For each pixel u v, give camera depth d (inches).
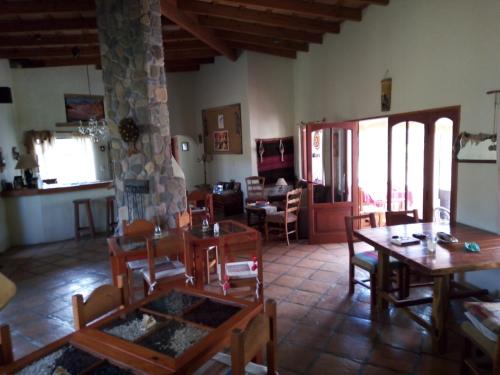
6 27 191.9
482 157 130.3
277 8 177.9
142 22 160.7
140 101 166.4
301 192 223.0
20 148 263.0
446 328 104.0
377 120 202.2
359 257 139.6
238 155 295.6
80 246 229.1
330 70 232.5
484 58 127.6
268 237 225.1
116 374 58.5
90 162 297.4
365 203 240.2
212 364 76.8
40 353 64.9
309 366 100.6
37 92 269.1
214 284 158.9
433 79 151.6
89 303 76.3
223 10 192.1
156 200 169.2
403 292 134.0
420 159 164.9
